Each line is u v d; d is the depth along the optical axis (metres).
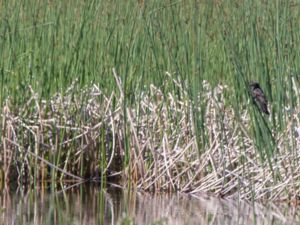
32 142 26.80
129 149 26.38
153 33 26.61
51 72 27.05
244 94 25.23
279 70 24.83
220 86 26.59
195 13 25.98
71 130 27.09
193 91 25.75
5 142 26.39
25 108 26.94
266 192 24.81
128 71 27.00
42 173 26.53
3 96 26.55
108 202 24.53
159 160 26.23
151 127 26.48
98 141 27.12
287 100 25.58
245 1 26.45
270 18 26.78
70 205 24.16
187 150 26.06
